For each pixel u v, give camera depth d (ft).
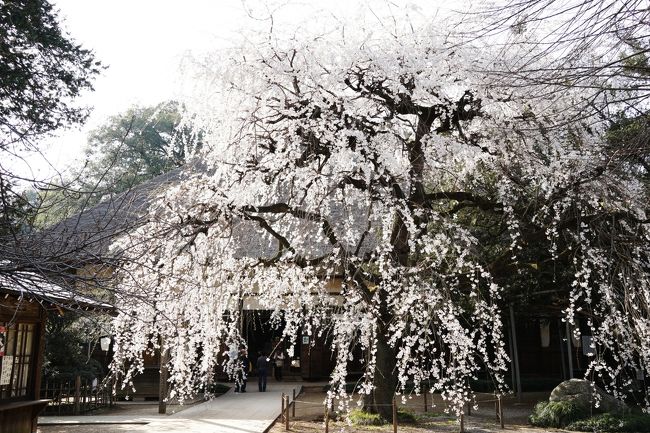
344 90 26.03
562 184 25.53
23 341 26.66
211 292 25.48
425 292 23.68
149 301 15.70
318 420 34.01
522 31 21.99
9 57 34.40
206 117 26.71
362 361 30.50
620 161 21.35
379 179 25.12
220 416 35.81
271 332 69.21
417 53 25.30
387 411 31.01
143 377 46.88
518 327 53.93
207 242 25.94
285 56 25.52
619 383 36.70
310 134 25.13
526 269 32.89
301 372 63.26
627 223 25.11
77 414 37.14
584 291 30.14
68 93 39.42
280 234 29.66
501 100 25.71
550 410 32.60
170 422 33.27
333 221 28.48
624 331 24.84
